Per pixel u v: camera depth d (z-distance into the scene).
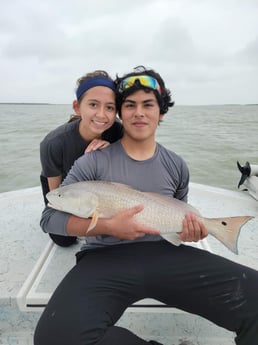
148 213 1.63
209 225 1.68
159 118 1.86
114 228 1.53
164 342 1.83
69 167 2.35
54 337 1.32
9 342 1.81
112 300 1.46
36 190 3.81
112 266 1.56
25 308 1.74
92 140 2.23
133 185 1.78
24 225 2.91
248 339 1.46
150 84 1.72
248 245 2.60
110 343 1.33
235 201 3.57
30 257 2.34
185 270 1.55
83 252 1.73
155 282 1.55
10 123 22.33
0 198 3.57
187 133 15.82
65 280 1.54
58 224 1.65
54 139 2.28
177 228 1.66
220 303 1.50
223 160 9.02
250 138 13.83
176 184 1.90
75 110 2.27
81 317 1.35
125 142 1.85
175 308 1.70
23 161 9.08
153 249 1.67
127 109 1.77
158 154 1.85
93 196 1.60
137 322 1.88
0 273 2.12
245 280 1.50
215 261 1.60
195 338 1.86
